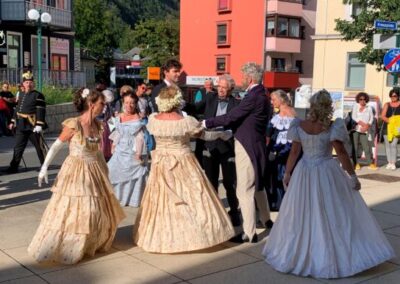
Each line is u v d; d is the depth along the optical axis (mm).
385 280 4477
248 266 4742
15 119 9359
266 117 5371
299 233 4602
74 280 4348
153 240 4930
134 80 59188
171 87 5094
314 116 4688
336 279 4465
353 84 24938
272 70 36938
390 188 8438
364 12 18250
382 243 4715
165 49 56094
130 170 6754
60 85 22906
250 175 5320
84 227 4668
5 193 7539
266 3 36531
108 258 4871
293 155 4980
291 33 37312
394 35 10281
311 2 38375
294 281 4418
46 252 4602
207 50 40656
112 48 62719
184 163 5027
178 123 4969
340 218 4574
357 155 10680
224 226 5070
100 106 4941
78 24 58531
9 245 5195
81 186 4719
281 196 6730
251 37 37625
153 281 4352
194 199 4961
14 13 24750
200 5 40719
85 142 4801
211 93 6055
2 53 24828
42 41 27531
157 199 5008
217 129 5648
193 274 4527
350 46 24766
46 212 4773
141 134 6789
